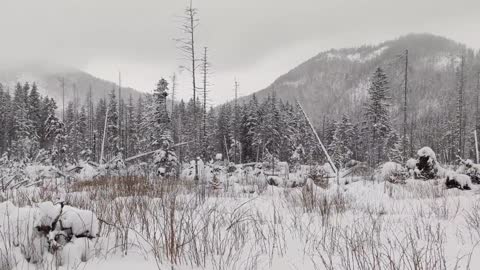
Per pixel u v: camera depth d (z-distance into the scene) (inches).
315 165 556.4
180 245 142.2
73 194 277.7
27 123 1749.5
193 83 839.7
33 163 535.8
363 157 1787.6
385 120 1512.1
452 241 170.2
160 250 147.0
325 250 155.6
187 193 353.1
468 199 312.0
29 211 147.4
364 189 472.1
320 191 345.7
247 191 435.5
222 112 1941.4
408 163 624.7
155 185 355.6
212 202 293.6
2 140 1918.1
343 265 136.0
